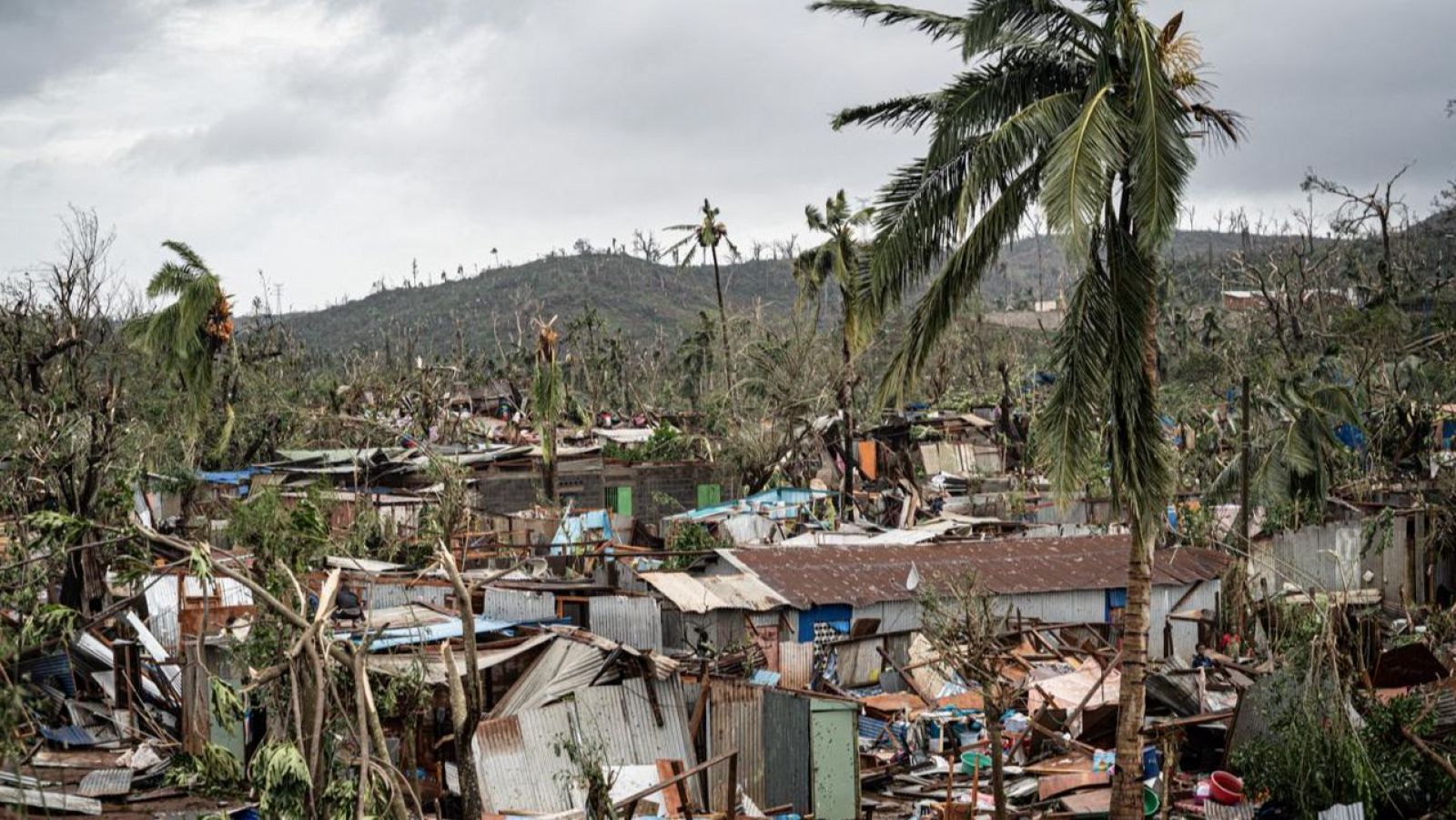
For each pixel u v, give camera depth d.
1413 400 38.66
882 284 16.17
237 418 46.00
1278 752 16.28
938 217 16.03
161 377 42.66
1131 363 14.84
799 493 42.06
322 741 11.79
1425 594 30.62
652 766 17.17
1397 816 15.98
